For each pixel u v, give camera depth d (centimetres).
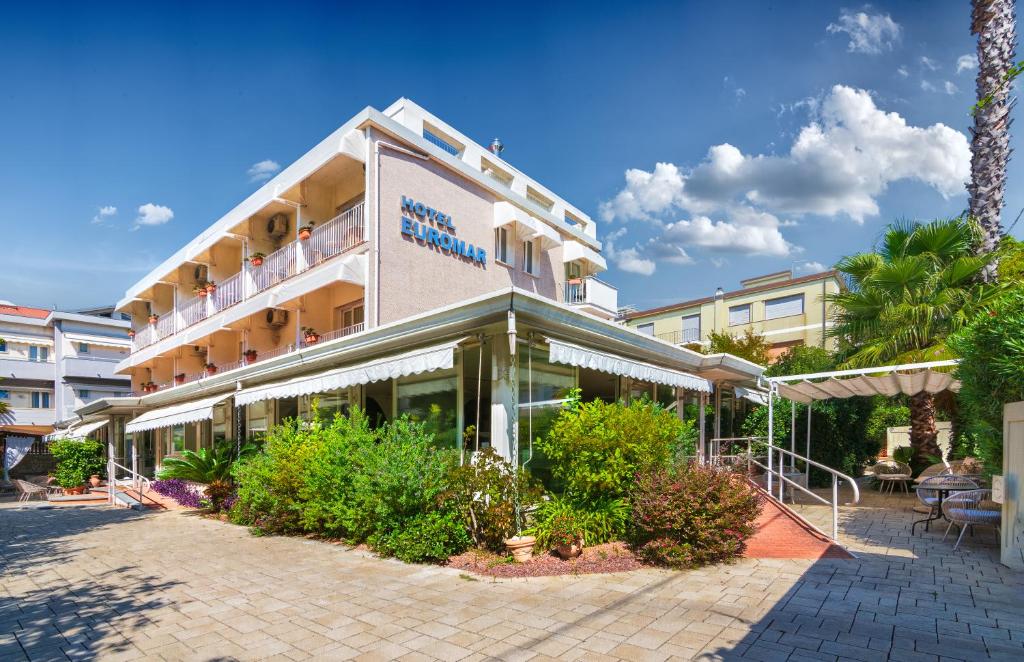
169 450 2280
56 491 2311
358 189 1670
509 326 788
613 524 840
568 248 2353
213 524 1292
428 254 1628
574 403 916
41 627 604
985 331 841
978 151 1430
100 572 844
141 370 3025
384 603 635
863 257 1479
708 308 3856
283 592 693
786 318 3500
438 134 2155
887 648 485
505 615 584
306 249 1677
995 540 909
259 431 1666
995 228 1399
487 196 1919
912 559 790
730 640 507
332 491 980
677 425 924
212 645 531
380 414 1269
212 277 2208
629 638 516
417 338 972
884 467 1575
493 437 855
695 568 746
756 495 857
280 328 1912
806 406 1769
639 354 1147
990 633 516
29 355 3734
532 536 786
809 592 642
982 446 916
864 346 1432
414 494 838
